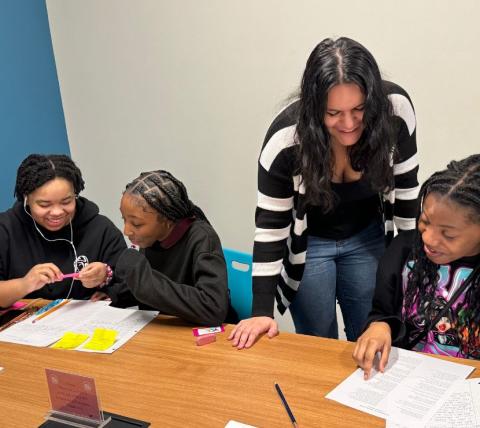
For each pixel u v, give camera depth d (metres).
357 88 1.07
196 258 1.35
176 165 2.55
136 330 1.28
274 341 1.18
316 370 1.05
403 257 1.27
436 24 1.90
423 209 1.07
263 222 1.37
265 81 2.21
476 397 0.91
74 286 1.66
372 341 1.07
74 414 0.95
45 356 1.20
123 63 2.47
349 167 1.33
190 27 2.28
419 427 0.86
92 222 1.71
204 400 0.98
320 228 1.50
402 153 1.34
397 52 1.99
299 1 2.05
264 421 0.91
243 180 2.42
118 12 2.39
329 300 1.60
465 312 1.13
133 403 0.99
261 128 2.29
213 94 2.34
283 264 1.54
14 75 2.36
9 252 1.62
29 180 1.50
